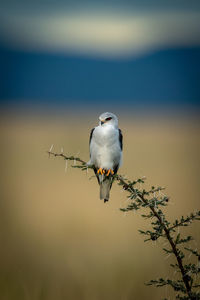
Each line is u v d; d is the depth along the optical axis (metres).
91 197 13.22
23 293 5.34
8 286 5.46
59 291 5.58
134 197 3.50
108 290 5.62
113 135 6.53
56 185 15.42
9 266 6.64
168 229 3.50
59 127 44.84
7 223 9.15
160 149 26.83
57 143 27.83
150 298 5.37
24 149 25.89
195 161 20.42
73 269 6.45
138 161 20.70
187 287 3.49
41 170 18.77
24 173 17.89
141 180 3.59
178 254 3.52
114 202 11.79
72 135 34.81
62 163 20.67
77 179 16.86
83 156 19.77
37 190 14.34
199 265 3.46
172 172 17.16
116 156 6.64
